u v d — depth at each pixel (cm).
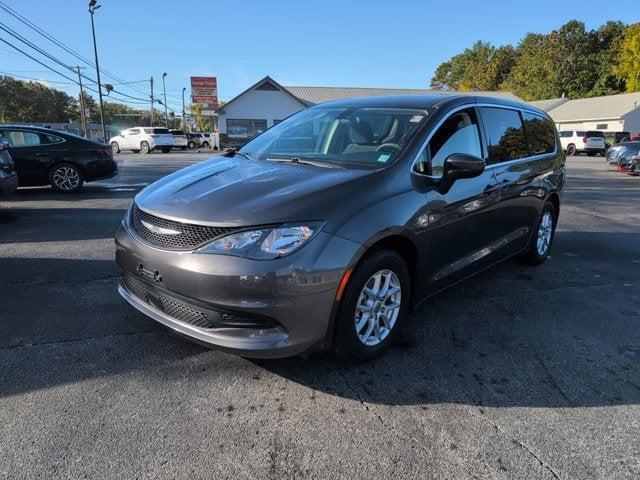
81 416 263
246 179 322
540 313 420
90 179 1033
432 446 249
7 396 278
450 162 342
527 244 512
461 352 346
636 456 247
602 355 350
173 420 262
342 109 417
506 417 274
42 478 220
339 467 233
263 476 226
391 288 325
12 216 768
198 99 5481
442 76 9862
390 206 308
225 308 269
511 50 8256
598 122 4759
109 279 467
